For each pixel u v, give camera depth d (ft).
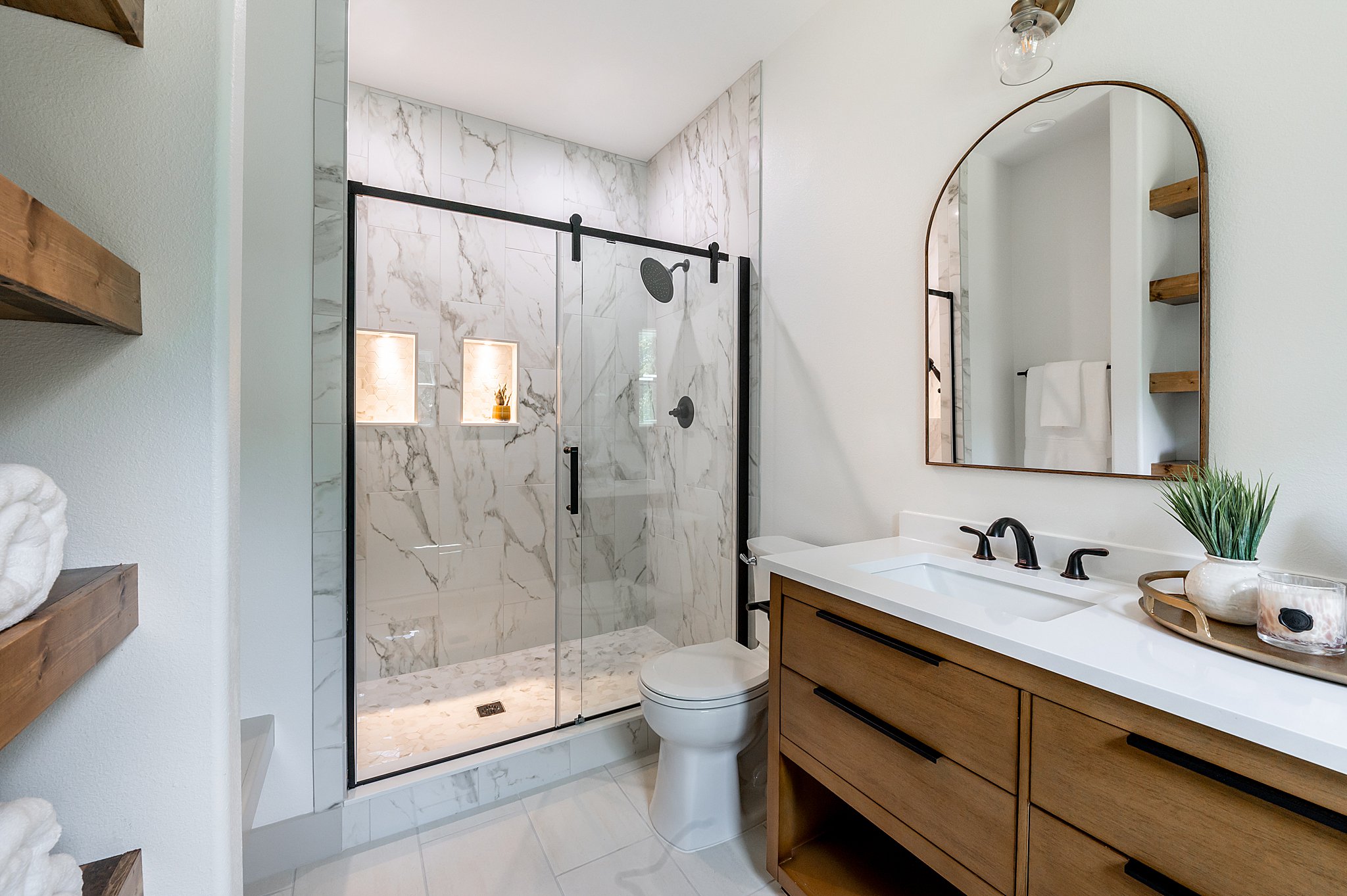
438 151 8.89
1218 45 3.71
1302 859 2.14
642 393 7.59
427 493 8.75
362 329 8.21
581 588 7.17
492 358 9.16
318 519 5.42
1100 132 4.27
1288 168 3.43
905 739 3.67
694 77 8.21
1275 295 3.50
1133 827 2.61
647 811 6.00
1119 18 4.21
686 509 7.82
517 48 7.52
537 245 9.47
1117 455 4.18
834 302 6.68
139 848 2.17
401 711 7.52
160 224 2.18
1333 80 3.27
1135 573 4.05
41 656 1.56
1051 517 4.63
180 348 2.21
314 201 5.41
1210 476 3.40
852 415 6.46
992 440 4.99
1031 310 4.70
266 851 5.14
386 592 8.50
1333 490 3.29
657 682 5.53
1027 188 4.73
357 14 6.88
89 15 2.03
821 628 4.41
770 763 4.97
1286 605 2.78
